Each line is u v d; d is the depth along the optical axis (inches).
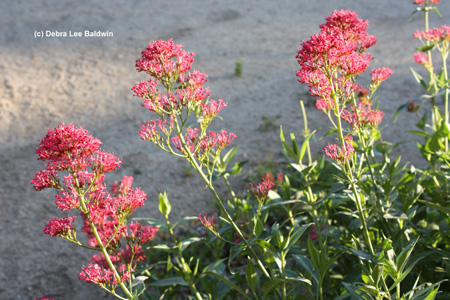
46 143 94.3
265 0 549.3
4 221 246.7
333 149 104.3
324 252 110.6
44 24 482.9
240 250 109.6
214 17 502.6
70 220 100.1
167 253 203.6
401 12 483.2
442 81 160.1
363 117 124.2
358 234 125.9
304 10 510.9
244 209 139.6
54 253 223.8
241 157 281.1
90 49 431.8
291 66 386.9
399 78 352.2
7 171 283.9
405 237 135.7
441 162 141.1
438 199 134.6
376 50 408.5
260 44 432.8
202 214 236.7
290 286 132.6
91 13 507.8
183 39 451.2
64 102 354.3
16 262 220.1
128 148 299.4
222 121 321.4
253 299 150.1
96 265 97.8
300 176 206.5
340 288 132.3
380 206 122.6
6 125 330.0
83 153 95.7
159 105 105.3
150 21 490.9
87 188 100.6
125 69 397.4
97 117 335.0
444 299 123.3
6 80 382.9
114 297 195.0
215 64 402.0
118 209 102.7
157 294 170.6
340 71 103.3
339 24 117.6
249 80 371.2
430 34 160.1
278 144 289.3
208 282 132.3
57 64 408.2
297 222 142.5
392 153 266.2
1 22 488.4
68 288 203.3
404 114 305.7
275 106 332.5
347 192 120.3
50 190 266.4
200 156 108.6
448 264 130.1
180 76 107.4
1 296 201.5
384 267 95.7
